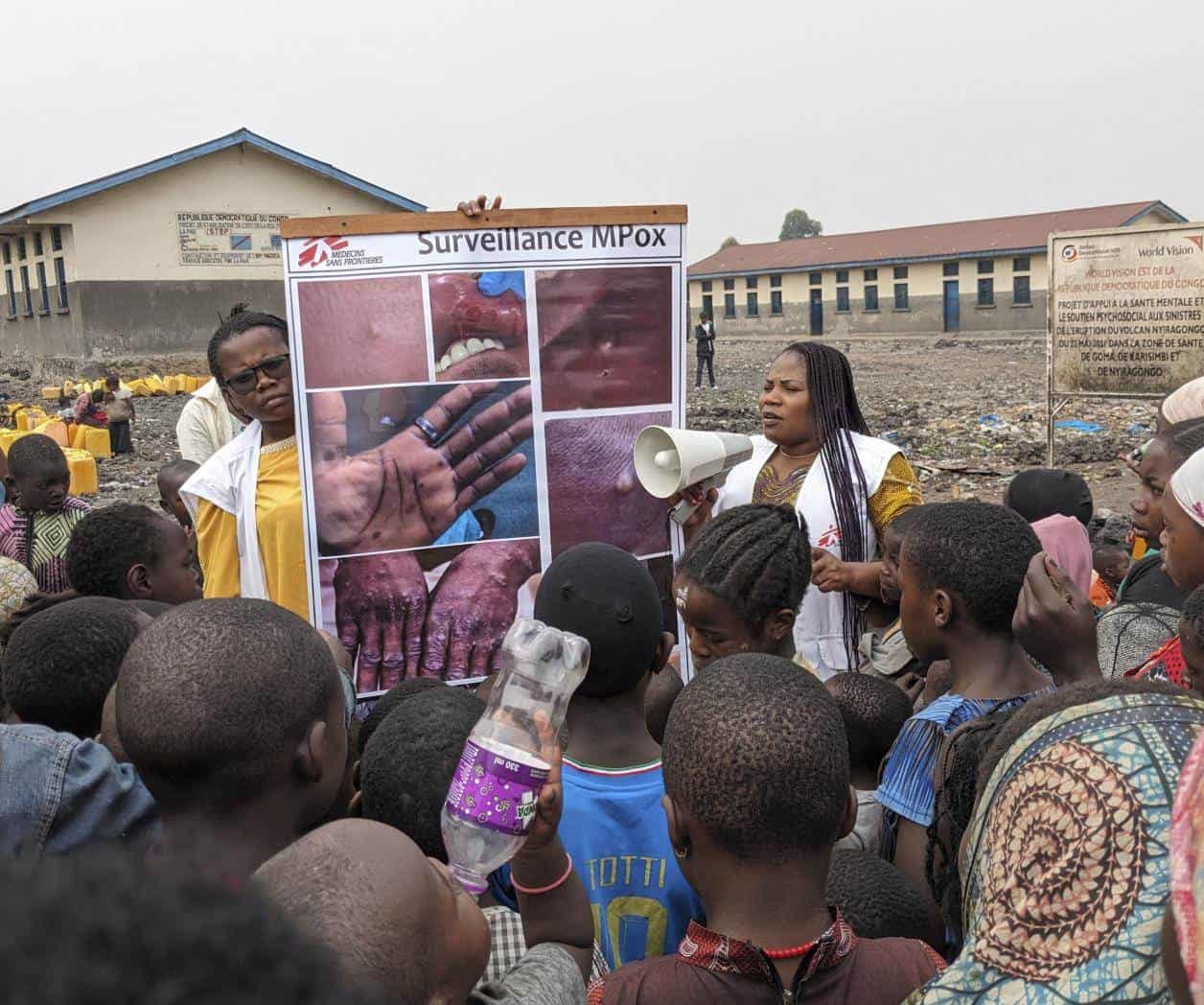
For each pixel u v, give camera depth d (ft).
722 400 88.84
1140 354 36.22
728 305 186.70
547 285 12.09
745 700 5.68
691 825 5.68
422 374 11.92
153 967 1.93
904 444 54.75
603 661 7.40
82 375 108.99
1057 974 4.34
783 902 5.55
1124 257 36.11
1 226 112.98
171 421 85.87
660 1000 5.45
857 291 167.22
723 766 5.48
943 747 7.25
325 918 3.51
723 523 9.59
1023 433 55.72
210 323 112.88
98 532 12.23
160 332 111.04
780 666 6.02
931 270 157.58
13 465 17.34
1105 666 9.94
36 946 1.87
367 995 2.23
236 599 6.06
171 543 12.41
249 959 2.05
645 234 12.31
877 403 76.69
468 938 4.18
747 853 5.51
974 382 91.09
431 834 6.79
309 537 11.91
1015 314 149.18
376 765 6.93
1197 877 3.31
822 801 5.51
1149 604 10.11
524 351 12.11
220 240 112.16
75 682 8.47
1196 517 8.54
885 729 9.20
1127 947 4.23
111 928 1.93
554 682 6.15
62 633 8.59
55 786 6.64
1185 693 5.04
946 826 7.09
